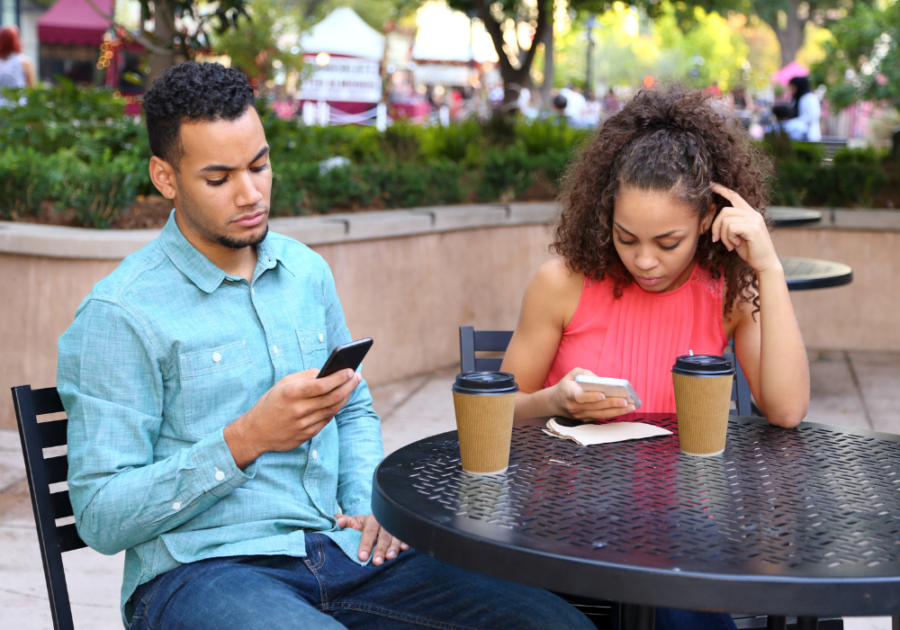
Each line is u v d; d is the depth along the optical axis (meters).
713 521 1.29
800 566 1.13
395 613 1.64
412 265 5.54
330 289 1.94
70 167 4.80
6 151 5.34
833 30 15.02
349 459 1.91
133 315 1.59
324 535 1.70
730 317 2.13
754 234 1.86
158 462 1.56
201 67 1.60
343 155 7.23
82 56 15.05
